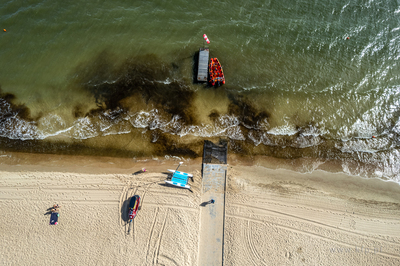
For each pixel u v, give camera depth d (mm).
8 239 22000
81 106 26031
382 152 25094
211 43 28047
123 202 23172
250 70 27375
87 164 24484
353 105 26500
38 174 24000
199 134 25344
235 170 24312
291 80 27203
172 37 28281
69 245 21969
